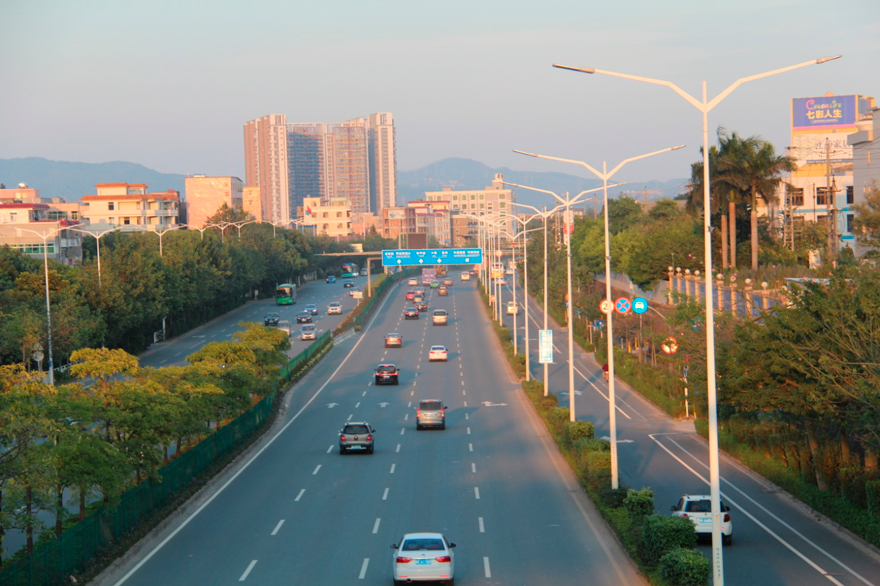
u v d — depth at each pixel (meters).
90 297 95.25
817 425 41.69
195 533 35.19
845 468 37.31
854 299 35.97
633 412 69.25
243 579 28.91
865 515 34.41
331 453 53.16
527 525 36.00
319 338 107.75
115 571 30.03
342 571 29.70
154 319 105.94
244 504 40.22
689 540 28.64
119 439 34.78
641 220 145.00
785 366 36.84
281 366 80.31
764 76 26.41
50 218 166.62
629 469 48.59
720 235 90.38
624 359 86.56
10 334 71.25
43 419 26.33
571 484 43.88
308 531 35.31
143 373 40.31
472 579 28.61
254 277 163.50
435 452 53.09
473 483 44.31
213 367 50.22
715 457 25.17
